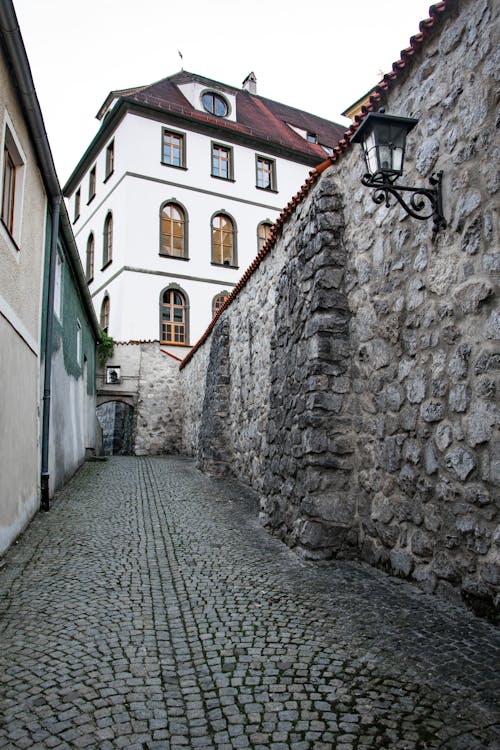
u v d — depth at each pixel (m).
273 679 2.97
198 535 6.38
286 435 6.30
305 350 5.85
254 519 7.27
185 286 23.66
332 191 5.93
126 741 2.43
